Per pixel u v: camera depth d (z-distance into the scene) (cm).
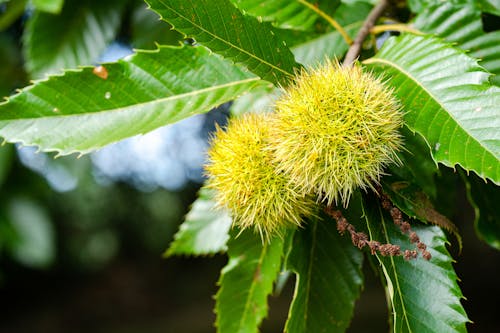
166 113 59
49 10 67
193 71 60
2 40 84
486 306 279
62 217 291
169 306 377
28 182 90
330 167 55
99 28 75
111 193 302
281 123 56
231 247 66
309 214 59
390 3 66
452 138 54
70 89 59
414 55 57
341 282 63
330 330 63
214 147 60
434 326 55
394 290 55
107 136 58
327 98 55
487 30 65
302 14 64
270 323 291
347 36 64
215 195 61
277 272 65
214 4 56
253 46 57
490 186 65
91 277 388
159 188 333
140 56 60
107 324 358
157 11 55
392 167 57
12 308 355
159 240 346
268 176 58
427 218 56
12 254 96
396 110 55
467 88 55
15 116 58
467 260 302
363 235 57
